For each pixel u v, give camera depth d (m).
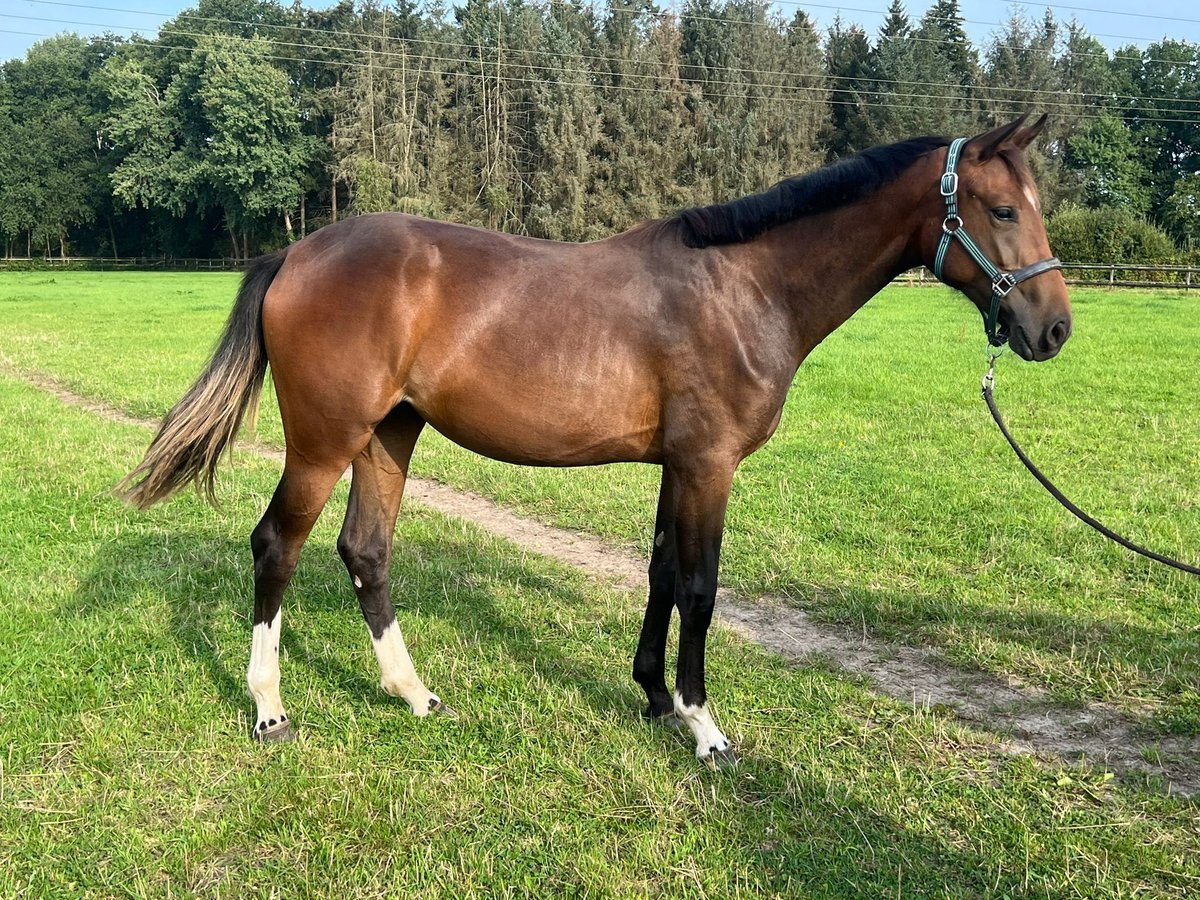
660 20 51.25
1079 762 3.46
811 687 4.00
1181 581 5.14
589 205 45.25
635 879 2.77
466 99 48.38
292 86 56.78
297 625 4.62
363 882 2.76
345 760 3.40
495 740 3.55
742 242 3.34
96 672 3.99
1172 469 7.54
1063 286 3.17
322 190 54.91
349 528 3.78
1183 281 31.45
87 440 8.77
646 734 3.61
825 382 12.27
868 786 3.26
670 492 3.60
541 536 6.29
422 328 3.38
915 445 8.55
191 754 3.42
